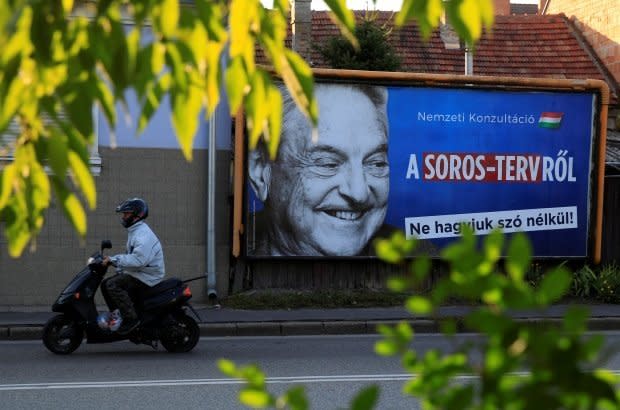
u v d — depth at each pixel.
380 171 17.48
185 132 2.32
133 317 12.27
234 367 2.03
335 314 15.86
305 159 17.19
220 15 2.27
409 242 1.94
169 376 10.88
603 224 18.70
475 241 1.84
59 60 2.16
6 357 12.33
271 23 2.34
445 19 2.18
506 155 17.94
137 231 12.29
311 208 17.23
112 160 16.67
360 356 12.50
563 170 18.16
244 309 16.39
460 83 17.73
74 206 2.34
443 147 17.70
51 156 2.23
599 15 26.08
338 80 17.27
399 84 17.50
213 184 16.95
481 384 1.73
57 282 16.44
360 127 17.36
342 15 2.29
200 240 17.03
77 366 11.59
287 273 17.33
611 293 17.17
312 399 9.64
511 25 26.94
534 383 1.67
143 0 2.14
